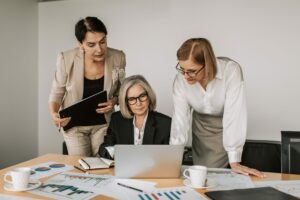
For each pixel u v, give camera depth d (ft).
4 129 10.27
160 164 4.69
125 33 10.58
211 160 7.23
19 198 3.89
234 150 5.88
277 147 8.13
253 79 9.33
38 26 11.64
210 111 6.69
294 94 8.98
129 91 6.58
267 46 9.14
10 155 10.57
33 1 11.34
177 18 9.98
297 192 4.15
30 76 11.36
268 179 4.75
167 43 10.13
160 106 10.31
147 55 10.37
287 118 9.09
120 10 10.57
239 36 9.38
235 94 5.94
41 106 11.82
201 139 7.36
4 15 10.03
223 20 9.52
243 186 4.39
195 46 5.38
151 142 6.55
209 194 3.94
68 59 8.06
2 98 10.12
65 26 11.32
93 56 7.89
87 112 7.47
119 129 6.79
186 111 6.56
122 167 4.73
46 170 5.16
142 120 6.81
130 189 4.27
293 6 8.82
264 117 9.30
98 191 4.18
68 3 11.21
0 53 9.94
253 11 9.20
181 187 4.35
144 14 10.32
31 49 11.34
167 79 10.19
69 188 4.28
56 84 8.38
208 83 6.05
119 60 8.58
